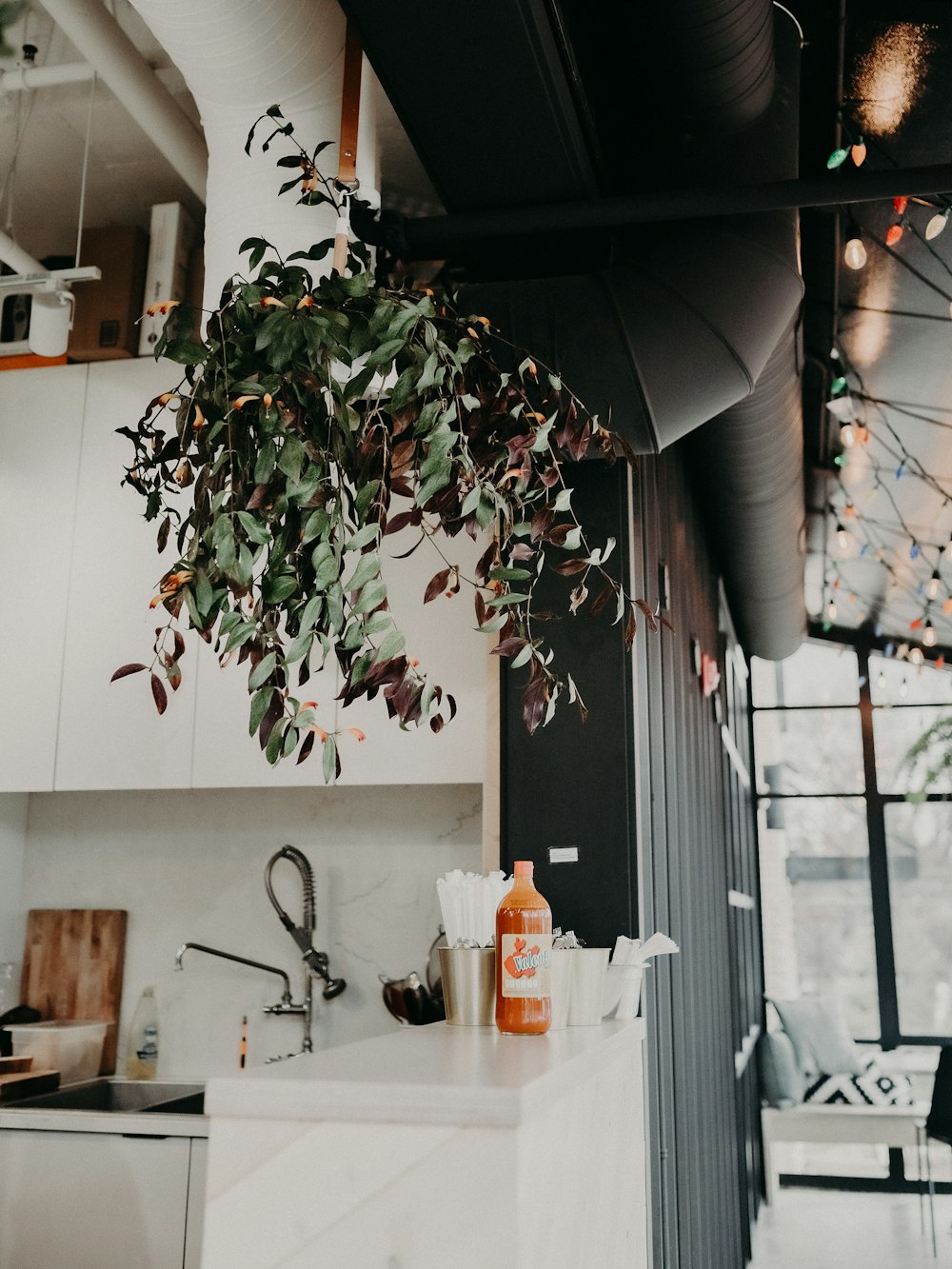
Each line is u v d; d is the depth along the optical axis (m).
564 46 1.95
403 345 1.67
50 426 3.64
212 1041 3.56
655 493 3.27
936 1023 8.16
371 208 2.20
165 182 3.59
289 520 1.67
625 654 2.56
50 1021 3.61
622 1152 1.87
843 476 6.02
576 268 2.48
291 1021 3.52
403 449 1.75
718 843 5.02
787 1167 7.91
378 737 3.18
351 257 1.93
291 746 1.64
